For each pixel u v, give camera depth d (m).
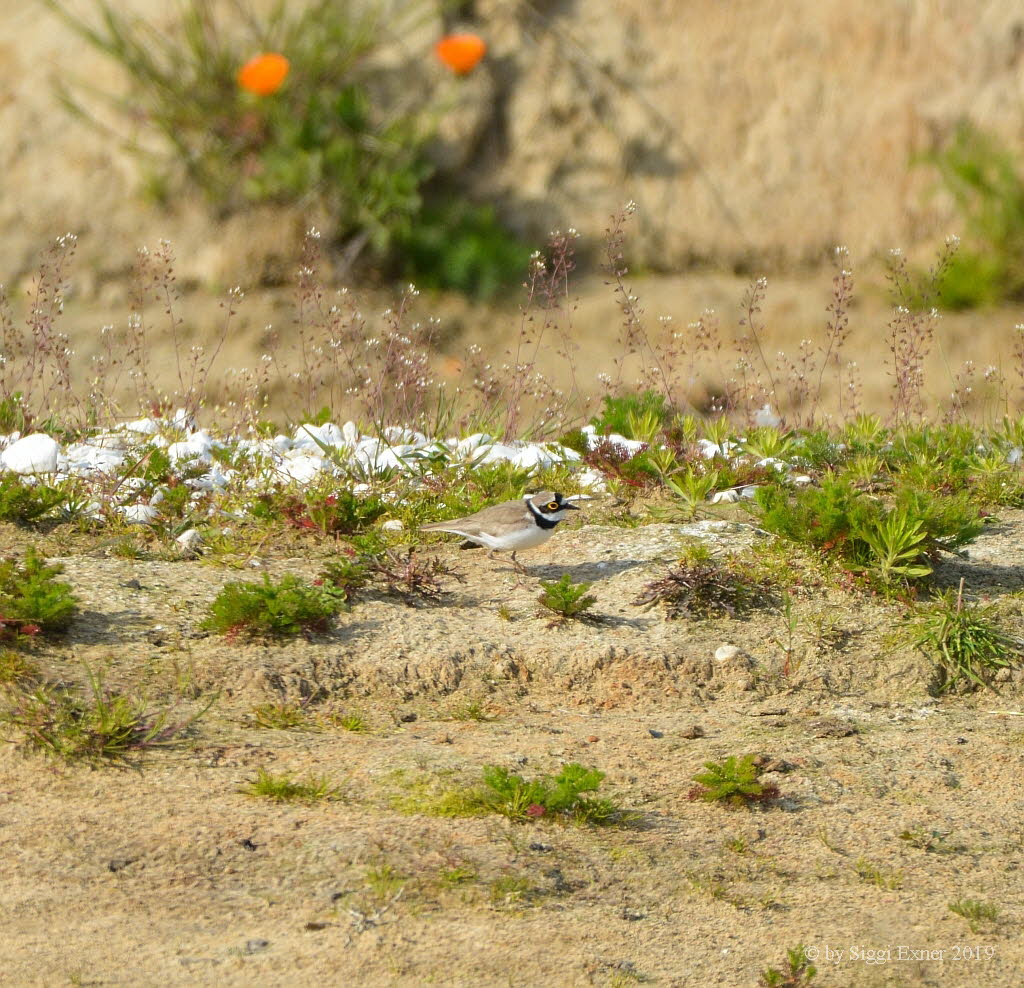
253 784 10.52
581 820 10.29
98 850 9.53
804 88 38.06
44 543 15.05
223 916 8.87
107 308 33.38
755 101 37.91
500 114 37.19
